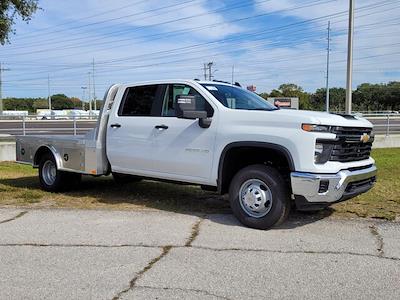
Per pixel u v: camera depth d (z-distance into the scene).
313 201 5.61
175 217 6.68
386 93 93.94
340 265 4.64
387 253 5.01
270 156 6.26
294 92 84.69
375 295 3.92
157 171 7.13
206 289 4.05
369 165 6.47
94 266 4.63
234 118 6.21
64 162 8.51
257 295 3.92
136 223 6.33
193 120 6.61
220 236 5.68
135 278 4.30
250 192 6.04
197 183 6.67
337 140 5.71
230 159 6.37
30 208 7.34
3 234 5.81
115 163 7.74
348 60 22.30
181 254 4.99
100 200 8.02
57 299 3.85
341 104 91.81
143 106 7.36
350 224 6.20
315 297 3.88
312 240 5.49
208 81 7.11
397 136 20.17
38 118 20.31
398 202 7.45
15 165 14.52
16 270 4.53
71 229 6.04
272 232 5.85
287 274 4.40
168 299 3.84
